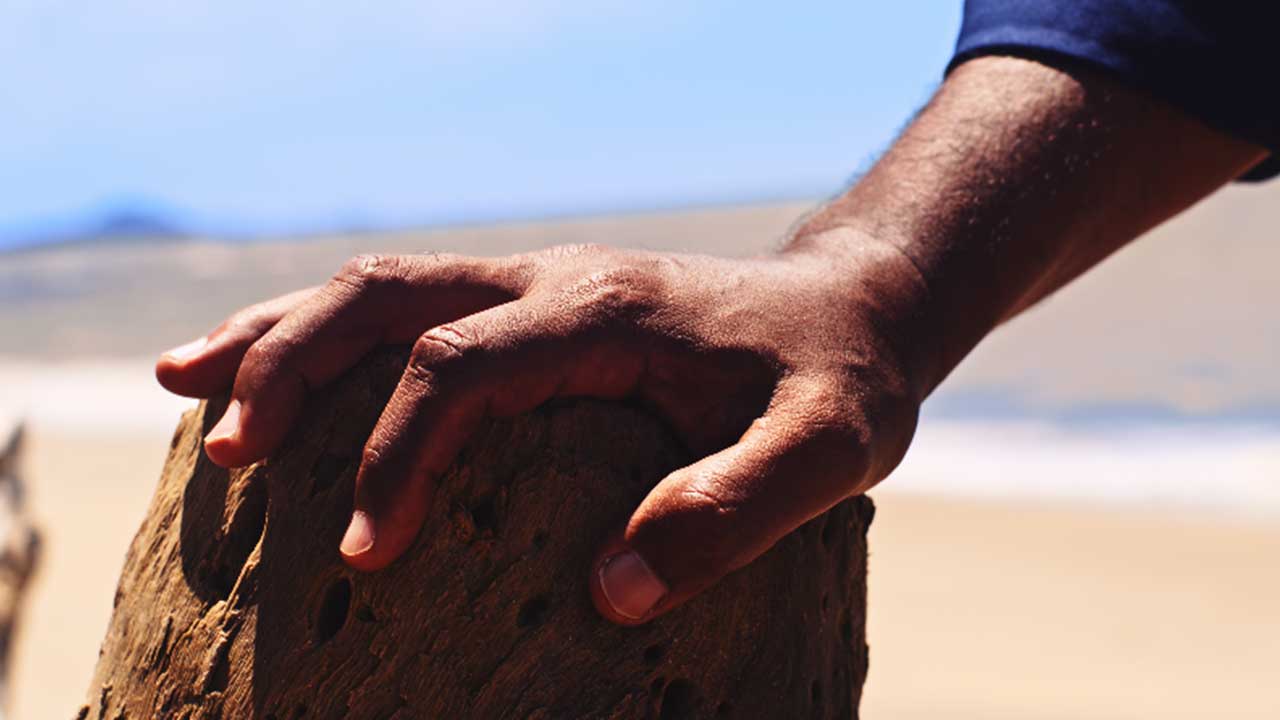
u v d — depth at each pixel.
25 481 4.64
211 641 1.63
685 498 1.46
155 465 12.28
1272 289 20.11
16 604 4.44
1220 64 1.72
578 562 1.58
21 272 49.94
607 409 1.59
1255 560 8.48
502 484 1.58
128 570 1.84
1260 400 13.43
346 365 1.61
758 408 1.53
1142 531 9.30
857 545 1.90
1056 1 1.76
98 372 20.50
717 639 1.63
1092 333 18.06
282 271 41.66
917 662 7.06
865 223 1.69
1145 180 1.79
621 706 1.58
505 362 1.49
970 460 11.90
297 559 1.60
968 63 1.83
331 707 1.56
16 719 6.20
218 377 1.71
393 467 1.48
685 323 1.54
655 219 50.56
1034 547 9.07
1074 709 6.23
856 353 1.56
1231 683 6.46
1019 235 1.70
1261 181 1.97
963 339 1.69
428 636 1.55
